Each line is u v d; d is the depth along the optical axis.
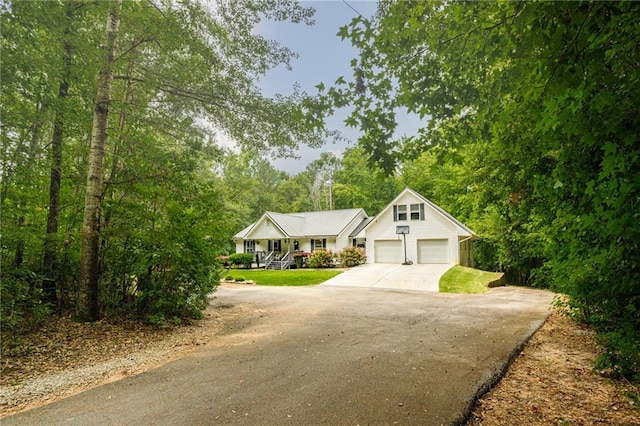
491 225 18.53
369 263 23.23
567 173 3.94
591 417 3.25
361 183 38.06
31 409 3.55
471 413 3.31
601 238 3.51
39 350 5.44
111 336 6.35
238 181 26.31
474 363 4.73
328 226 27.50
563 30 2.15
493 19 2.88
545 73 2.40
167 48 7.37
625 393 3.78
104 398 3.78
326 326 7.30
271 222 27.00
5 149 6.31
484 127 4.06
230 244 9.75
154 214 7.73
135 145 7.95
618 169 2.67
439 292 13.52
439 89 3.89
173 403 3.60
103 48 7.05
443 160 4.18
